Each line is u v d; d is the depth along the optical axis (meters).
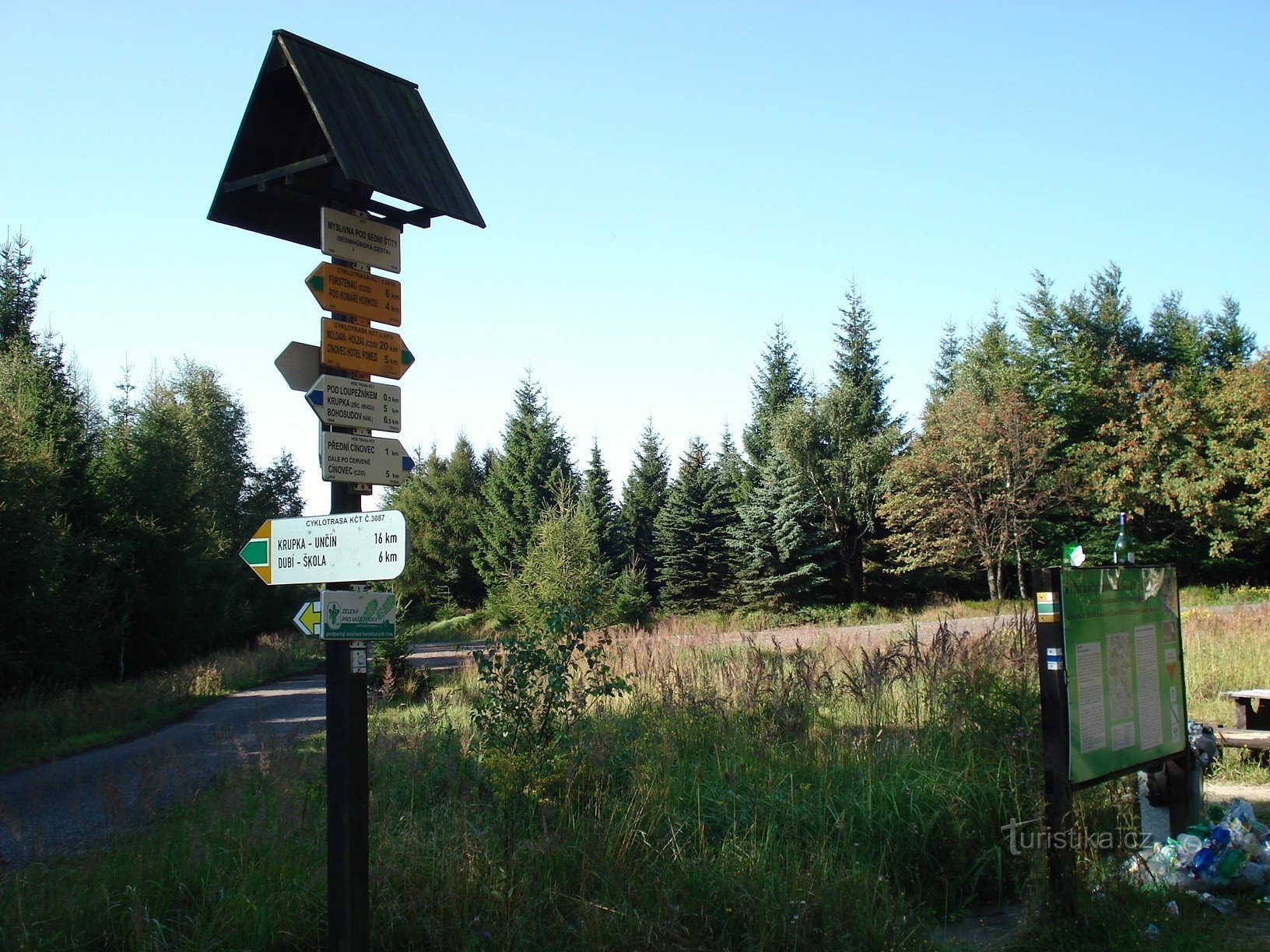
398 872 5.06
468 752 7.09
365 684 4.27
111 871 5.34
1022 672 7.56
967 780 6.55
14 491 21.41
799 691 8.47
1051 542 41.00
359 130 4.63
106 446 31.48
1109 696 5.63
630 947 4.57
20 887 5.05
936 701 7.87
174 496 31.23
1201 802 6.53
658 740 7.55
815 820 6.14
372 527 4.21
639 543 57.19
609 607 14.59
